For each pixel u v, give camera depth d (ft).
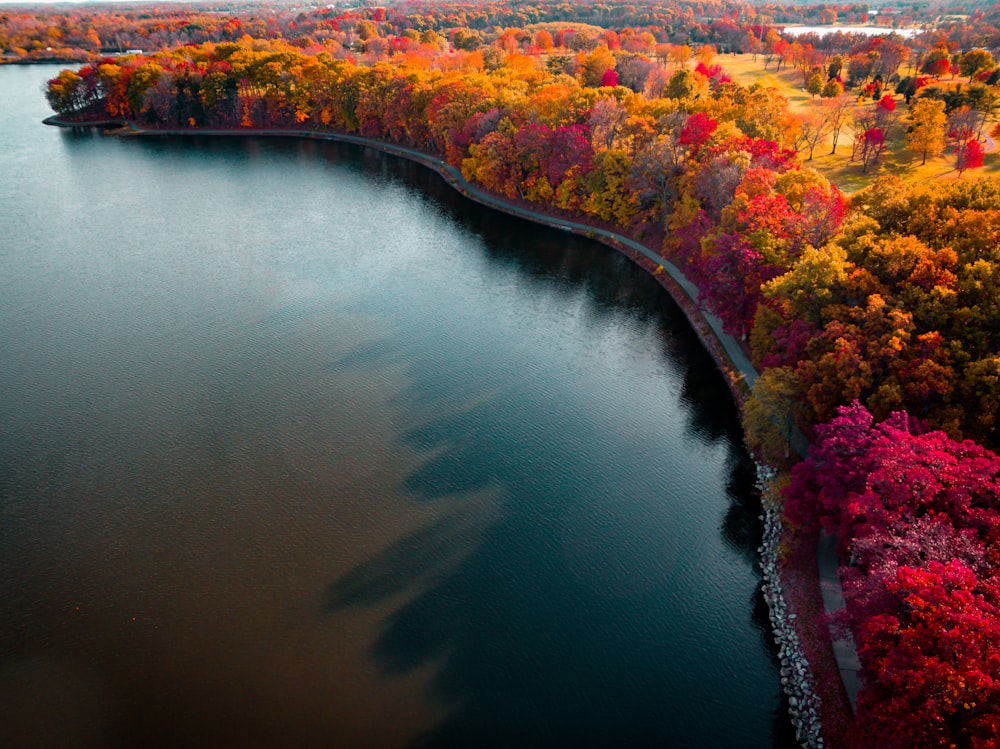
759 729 159.84
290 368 299.79
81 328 329.52
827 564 191.93
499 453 250.37
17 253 415.03
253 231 454.40
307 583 197.36
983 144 473.67
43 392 281.33
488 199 512.63
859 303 235.20
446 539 212.84
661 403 279.90
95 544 210.18
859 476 172.35
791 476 212.23
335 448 251.39
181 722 161.17
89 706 164.96
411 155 644.27
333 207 503.61
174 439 255.29
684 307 348.79
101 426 261.85
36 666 174.70
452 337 328.08
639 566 203.82
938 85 548.72
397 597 193.16
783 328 250.78
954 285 214.90
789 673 170.09
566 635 182.70
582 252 426.51
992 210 233.76
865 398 213.46
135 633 182.60
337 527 216.54
